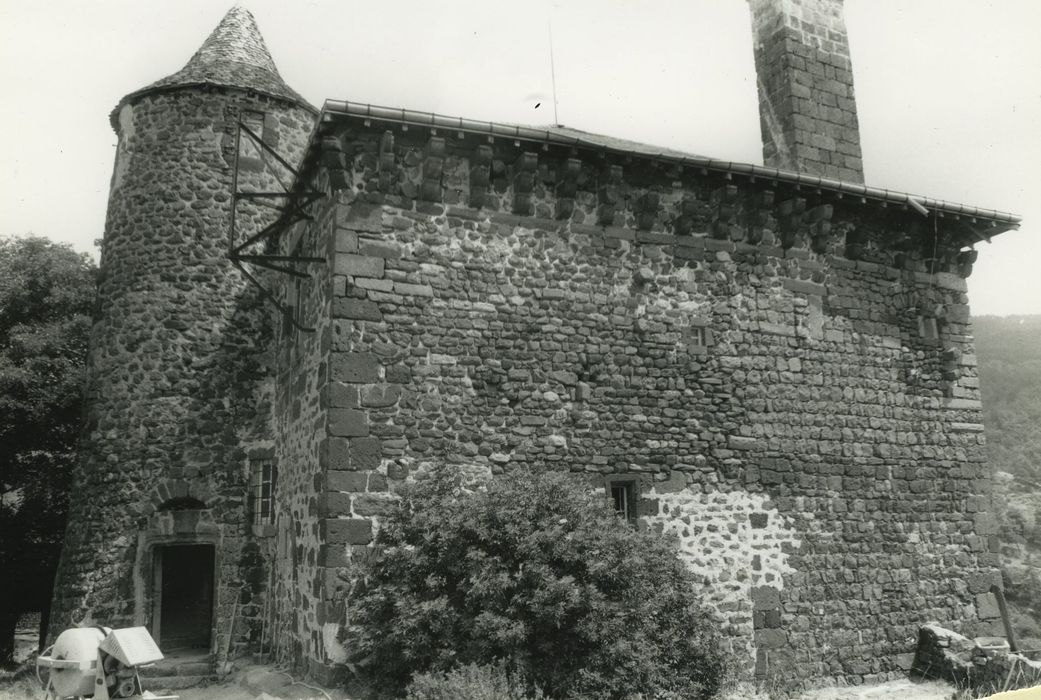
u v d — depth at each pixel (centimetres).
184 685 1007
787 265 1104
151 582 1091
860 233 1148
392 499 843
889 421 1127
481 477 887
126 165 1249
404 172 929
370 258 895
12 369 1334
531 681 706
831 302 1125
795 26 1292
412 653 714
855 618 1033
